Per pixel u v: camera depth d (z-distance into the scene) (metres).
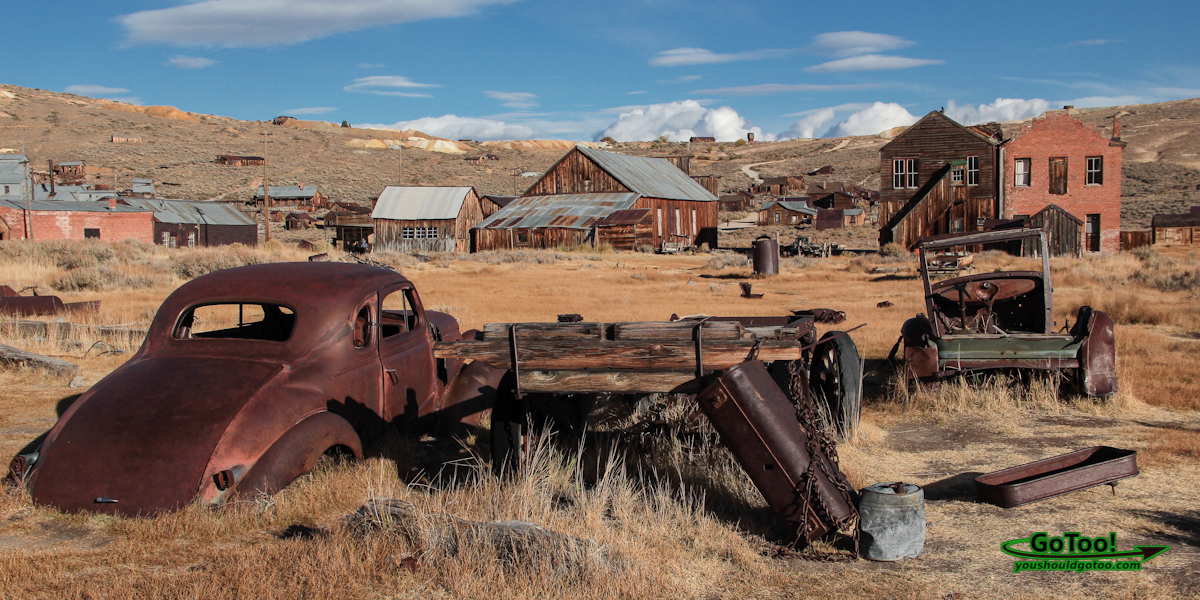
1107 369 7.63
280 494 4.91
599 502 4.92
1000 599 3.82
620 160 64.44
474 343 5.32
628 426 6.96
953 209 44.91
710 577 4.06
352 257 38.94
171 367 5.42
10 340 11.03
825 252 45.09
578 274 30.78
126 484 4.73
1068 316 13.85
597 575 3.89
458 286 24.33
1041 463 5.42
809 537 4.43
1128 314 14.27
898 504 4.26
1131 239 46.53
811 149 197.38
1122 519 4.80
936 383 8.02
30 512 4.79
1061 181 43.28
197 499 4.70
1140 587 3.90
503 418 5.48
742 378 4.54
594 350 5.03
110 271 24.47
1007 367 7.85
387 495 5.18
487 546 4.12
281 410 5.15
